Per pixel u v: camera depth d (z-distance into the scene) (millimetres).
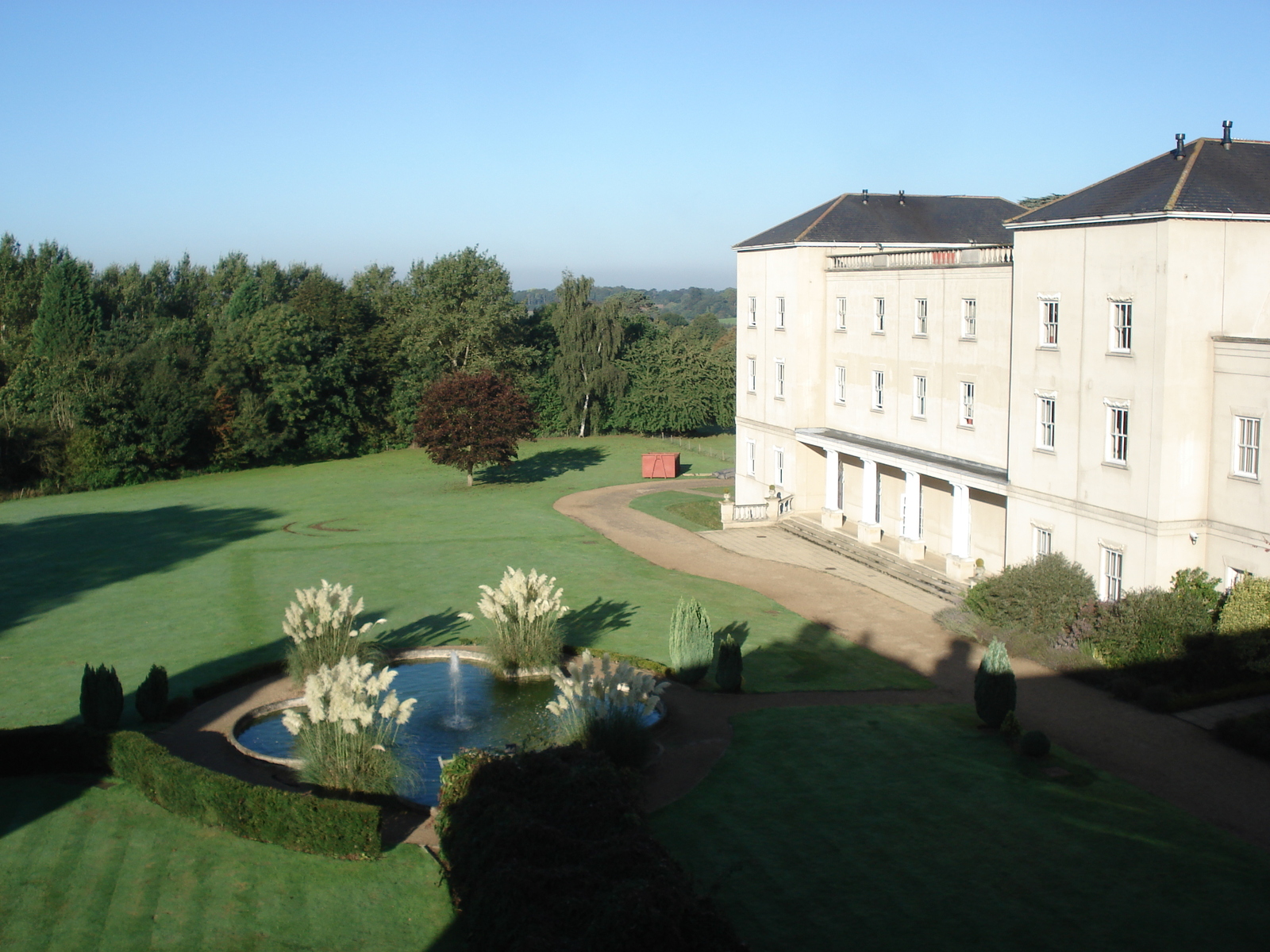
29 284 100062
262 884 16078
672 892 11859
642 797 18109
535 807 15141
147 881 16094
